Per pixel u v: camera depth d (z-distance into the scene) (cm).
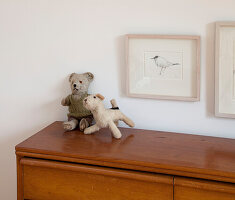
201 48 177
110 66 192
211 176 143
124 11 185
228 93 175
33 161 164
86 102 176
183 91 183
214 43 175
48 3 195
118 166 154
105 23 188
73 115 192
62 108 205
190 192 147
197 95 179
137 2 182
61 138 177
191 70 180
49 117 209
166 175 150
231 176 141
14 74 209
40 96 208
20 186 169
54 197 166
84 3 189
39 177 166
